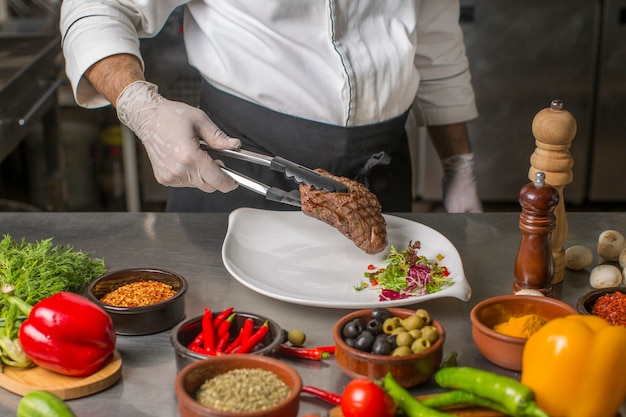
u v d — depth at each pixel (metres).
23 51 2.58
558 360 0.98
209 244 1.56
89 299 1.22
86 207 3.61
